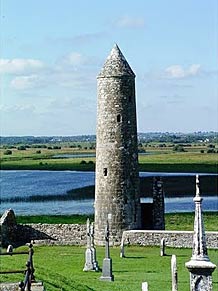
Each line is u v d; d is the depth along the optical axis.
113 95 55.38
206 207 87.69
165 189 113.69
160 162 174.62
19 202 99.06
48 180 144.88
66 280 32.31
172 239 52.16
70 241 55.62
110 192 55.25
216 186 117.62
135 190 56.00
